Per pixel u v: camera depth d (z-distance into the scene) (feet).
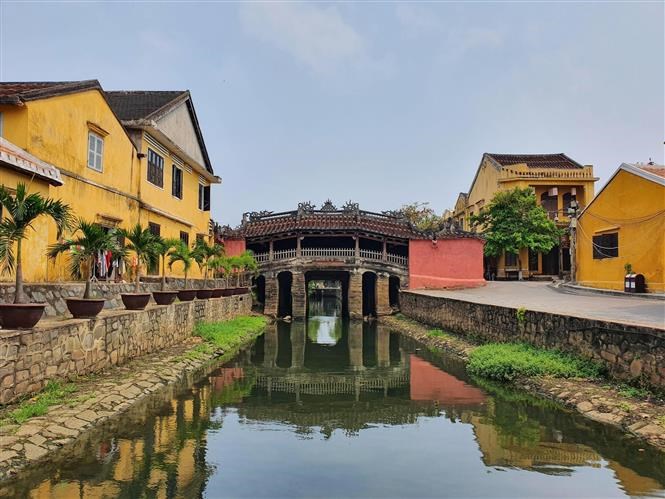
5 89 45.32
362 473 21.95
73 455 22.90
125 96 76.23
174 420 29.40
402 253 123.95
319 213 120.47
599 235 79.56
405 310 106.63
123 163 58.85
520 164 130.41
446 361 54.08
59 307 39.65
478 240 115.75
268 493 19.72
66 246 36.42
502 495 19.69
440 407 33.81
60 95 45.57
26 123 41.24
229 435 27.25
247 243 118.11
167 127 71.41
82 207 49.42
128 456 23.18
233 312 85.56
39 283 38.45
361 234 115.14
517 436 26.91
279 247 122.93
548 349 42.63
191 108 81.00
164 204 71.20
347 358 57.16
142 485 20.08
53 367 29.68
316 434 27.84
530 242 118.83
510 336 50.62
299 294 111.86
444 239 115.65
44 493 18.97
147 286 59.82
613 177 74.79
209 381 41.45
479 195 152.56
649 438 24.73
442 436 27.50
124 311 42.27
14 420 24.06
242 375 44.83
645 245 67.15
